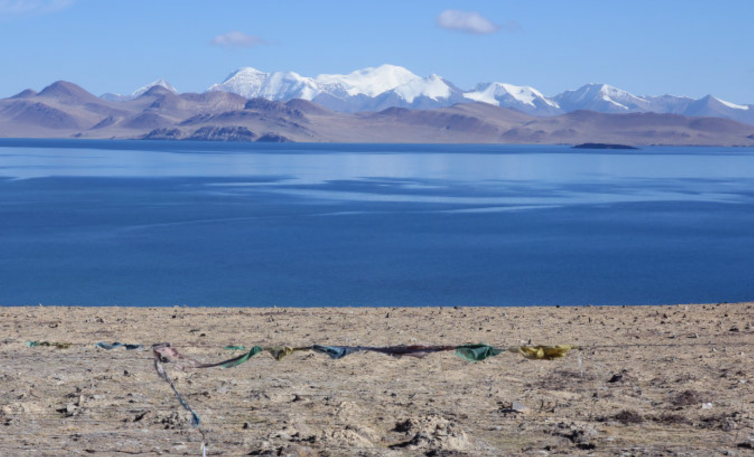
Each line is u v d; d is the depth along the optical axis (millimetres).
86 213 100000
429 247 71875
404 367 18812
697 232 85312
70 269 57062
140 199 122062
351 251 68875
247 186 154875
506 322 26750
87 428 12969
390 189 150375
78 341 21984
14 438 12117
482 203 121188
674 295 48062
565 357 19969
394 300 45688
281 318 27906
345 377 17656
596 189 156250
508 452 11562
